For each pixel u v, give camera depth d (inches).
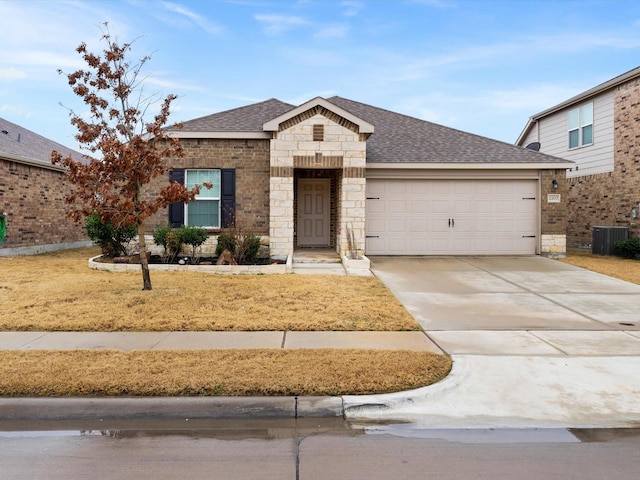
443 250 626.5
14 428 170.1
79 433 166.4
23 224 647.1
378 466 144.3
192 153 575.8
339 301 353.1
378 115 756.6
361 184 562.9
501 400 190.2
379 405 181.5
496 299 378.0
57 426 171.8
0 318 293.6
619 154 696.4
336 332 279.6
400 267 530.9
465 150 644.7
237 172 579.2
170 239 521.0
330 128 561.6
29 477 137.6
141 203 361.4
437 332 283.0
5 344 249.3
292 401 181.2
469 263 564.4
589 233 768.9
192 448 155.6
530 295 394.0
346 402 181.0
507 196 628.7
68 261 573.0
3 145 647.1
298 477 137.7
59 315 302.7
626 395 194.5
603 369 222.1
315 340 261.9
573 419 175.6
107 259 550.0
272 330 282.4
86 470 141.6
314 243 655.1
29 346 245.8
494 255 628.1
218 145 577.0
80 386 187.3
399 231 624.4
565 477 138.4
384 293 387.9
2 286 394.3
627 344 261.4
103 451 153.4
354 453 152.5
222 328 282.2
